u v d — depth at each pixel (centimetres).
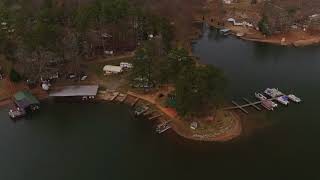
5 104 19125
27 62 19912
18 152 15975
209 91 16500
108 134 17062
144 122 17800
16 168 15075
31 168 15075
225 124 17125
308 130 17125
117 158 15575
